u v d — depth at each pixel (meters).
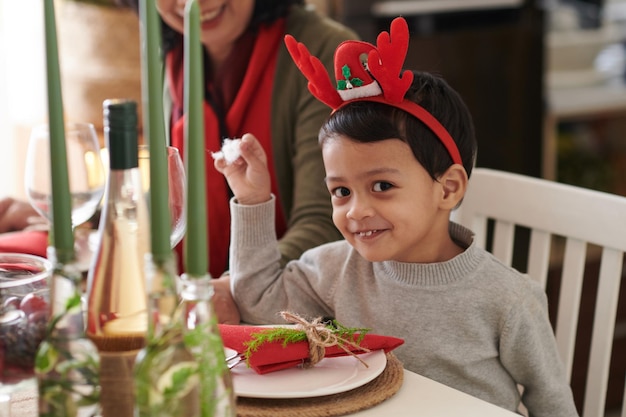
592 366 1.30
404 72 1.12
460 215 1.46
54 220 0.70
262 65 1.70
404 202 1.14
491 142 3.01
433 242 1.21
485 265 1.19
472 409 0.90
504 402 1.20
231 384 0.68
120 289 0.74
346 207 1.17
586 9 3.52
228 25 1.68
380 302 1.22
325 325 1.01
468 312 1.17
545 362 1.19
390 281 1.21
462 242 1.23
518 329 1.16
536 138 3.07
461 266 1.18
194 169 0.63
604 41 3.53
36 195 1.21
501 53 2.97
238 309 1.33
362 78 1.15
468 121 1.22
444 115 1.17
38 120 3.09
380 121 1.12
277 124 1.70
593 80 3.49
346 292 1.26
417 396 0.93
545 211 1.35
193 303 0.65
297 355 0.96
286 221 1.73
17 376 0.80
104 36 2.49
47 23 0.69
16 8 3.02
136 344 0.74
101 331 0.74
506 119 3.02
